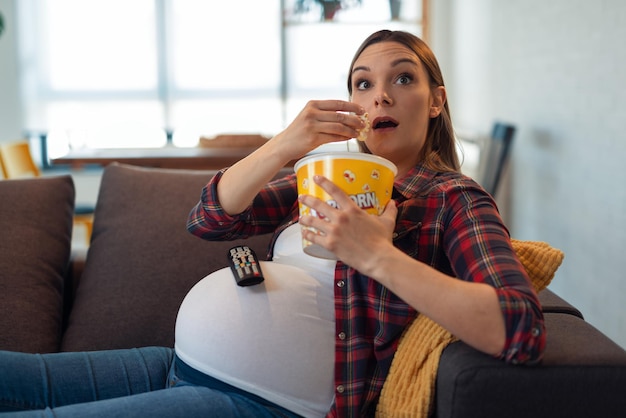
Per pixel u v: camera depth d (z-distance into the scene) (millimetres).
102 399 1240
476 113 4703
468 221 1121
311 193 1032
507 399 974
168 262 1616
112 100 5941
